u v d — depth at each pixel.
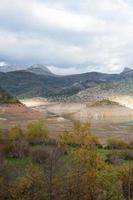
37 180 32.97
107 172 34.41
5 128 119.31
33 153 52.59
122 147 82.19
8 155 55.94
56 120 164.38
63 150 37.69
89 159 34.22
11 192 33.47
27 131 84.00
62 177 33.03
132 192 39.16
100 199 33.19
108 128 148.00
